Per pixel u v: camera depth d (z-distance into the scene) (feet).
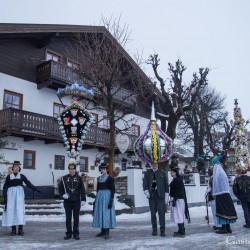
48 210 42.37
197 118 104.88
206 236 26.18
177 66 64.18
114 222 25.23
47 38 64.23
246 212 31.32
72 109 39.19
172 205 26.40
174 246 22.13
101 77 50.29
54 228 30.71
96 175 74.74
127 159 80.38
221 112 120.88
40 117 59.98
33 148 62.44
